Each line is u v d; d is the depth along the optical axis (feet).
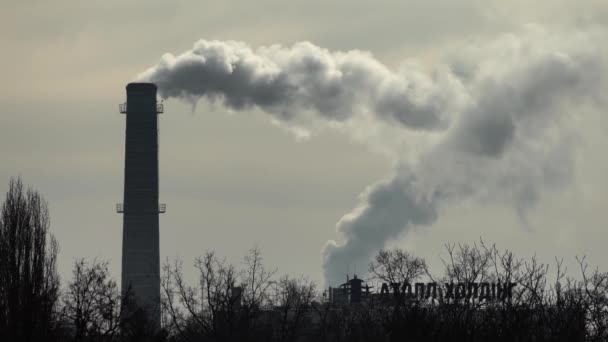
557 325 527.40
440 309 634.02
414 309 592.60
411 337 580.71
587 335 534.78
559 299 530.27
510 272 556.92
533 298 543.80
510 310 547.49
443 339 565.94
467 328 578.25
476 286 627.87
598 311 532.32
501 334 540.52
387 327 654.94
